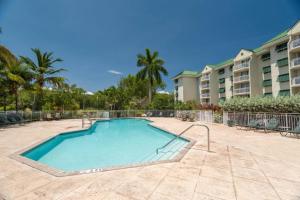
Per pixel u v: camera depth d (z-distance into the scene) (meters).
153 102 30.64
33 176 3.82
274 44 21.34
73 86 38.38
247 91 26.52
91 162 6.81
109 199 2.85
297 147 6.49
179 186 3.33
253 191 3.14
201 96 38.97
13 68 18.05
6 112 16.45
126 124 20.39
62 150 8.63
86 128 13.33
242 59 27.31
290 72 18.92
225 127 12.88
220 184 3.42
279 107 11.26
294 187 3.30
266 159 5.02
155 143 10.28
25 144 7.29
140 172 4.04
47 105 24.86
